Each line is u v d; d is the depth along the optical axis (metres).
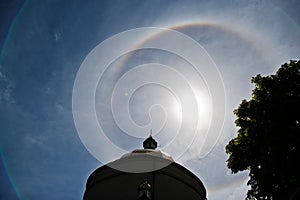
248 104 16.66
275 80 16.50
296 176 13.96
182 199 18.91
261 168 15.05
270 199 14.44
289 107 15.34
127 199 18.33
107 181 19.42
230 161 16.34
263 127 15.66
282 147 14.70
